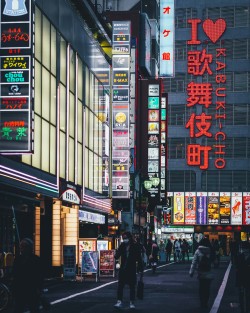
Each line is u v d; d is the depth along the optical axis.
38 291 14.12
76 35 47.41
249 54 118.94
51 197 40.31
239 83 118.88
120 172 62.97
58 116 41.62
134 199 77.06
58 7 42.34
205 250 22.95
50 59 40.25
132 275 22.42
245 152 118.38
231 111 118.62
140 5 102.50
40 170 37.72
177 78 119.69
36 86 37.06
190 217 118.88
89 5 51.84
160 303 24.52
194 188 119.00
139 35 89.25
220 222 118.31
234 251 59.94
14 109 31.08
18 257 14.28
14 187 33.38
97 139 55.34
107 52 63.03
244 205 117.94
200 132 118.88
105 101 59.22
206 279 22.77
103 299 25.95
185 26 119.75
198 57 119.19
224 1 120.19
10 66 31.06
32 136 31.14
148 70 90.62
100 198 54.78
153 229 96.88
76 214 47.28
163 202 91.38
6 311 21.05
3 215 33.59
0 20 31.08
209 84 118.69
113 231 61.72
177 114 119.69
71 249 36.84
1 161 31.38
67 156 44.06
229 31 119.56
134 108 73.00
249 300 18.59
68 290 30.73
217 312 21.50
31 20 31.06
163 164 92.00
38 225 39.56
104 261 39.16
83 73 49.59
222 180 118.88
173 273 47.44
